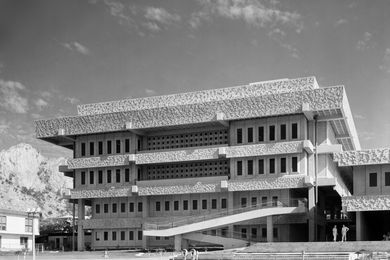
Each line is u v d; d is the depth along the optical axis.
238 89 83.00
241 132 79.81
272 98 76.44
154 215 85.38
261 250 61.00
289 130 76.94
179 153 82.31
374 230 84.94
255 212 72.12
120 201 88.19
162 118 82.56
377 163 66.62
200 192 80.38
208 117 79.62
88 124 87.75
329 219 85.88
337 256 49.50
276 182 75.69
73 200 92.62
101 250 85.00
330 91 73.62
